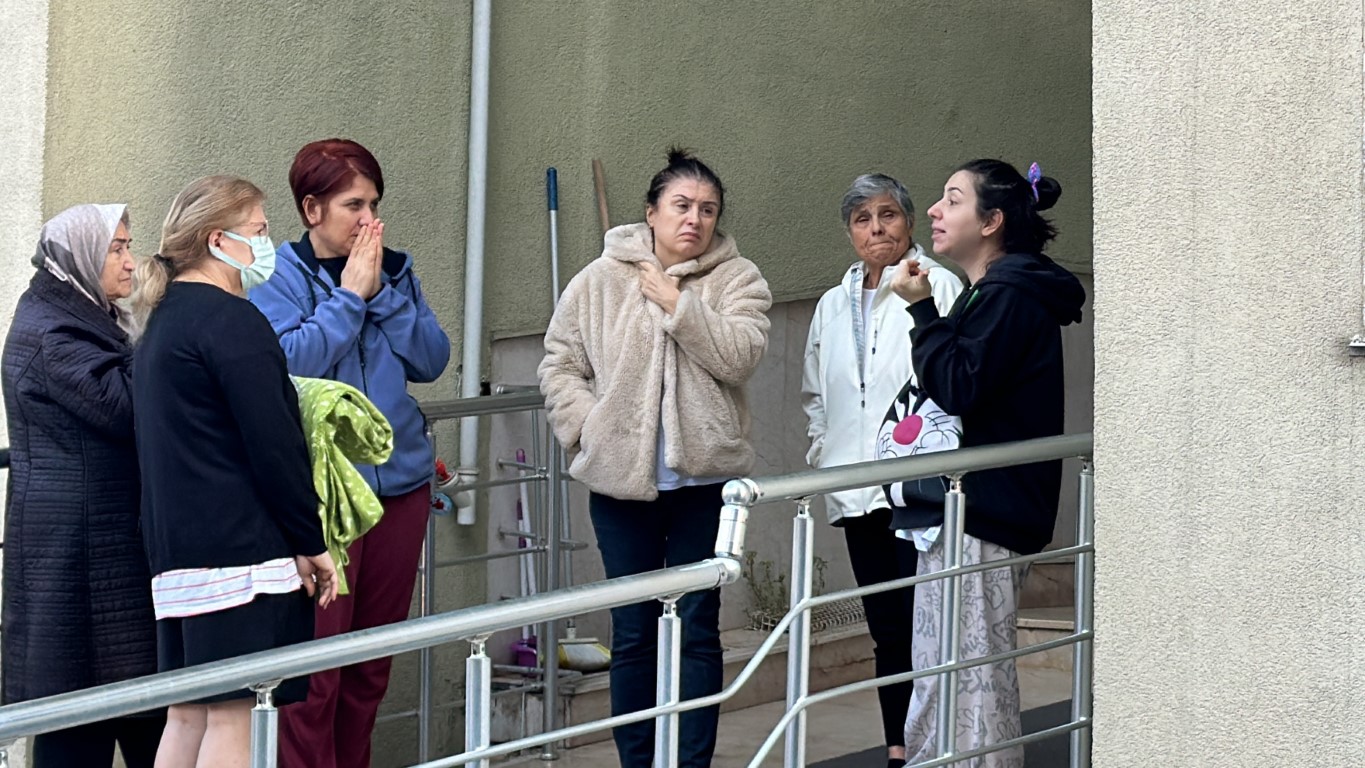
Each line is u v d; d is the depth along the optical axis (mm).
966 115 7008
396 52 5285
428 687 4918
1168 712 3191
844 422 4621
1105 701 3273
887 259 4570
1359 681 2949
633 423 4273
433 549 4980
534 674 5379
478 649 2912
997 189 4008
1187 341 3158
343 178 4094
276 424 3236
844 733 5277
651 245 4410
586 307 4375
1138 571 3227
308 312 4094
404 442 4184
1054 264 4031
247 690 3303
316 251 4176
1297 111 3021
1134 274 3230
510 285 5570
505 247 5559
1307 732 3012
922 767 3539
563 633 5723
